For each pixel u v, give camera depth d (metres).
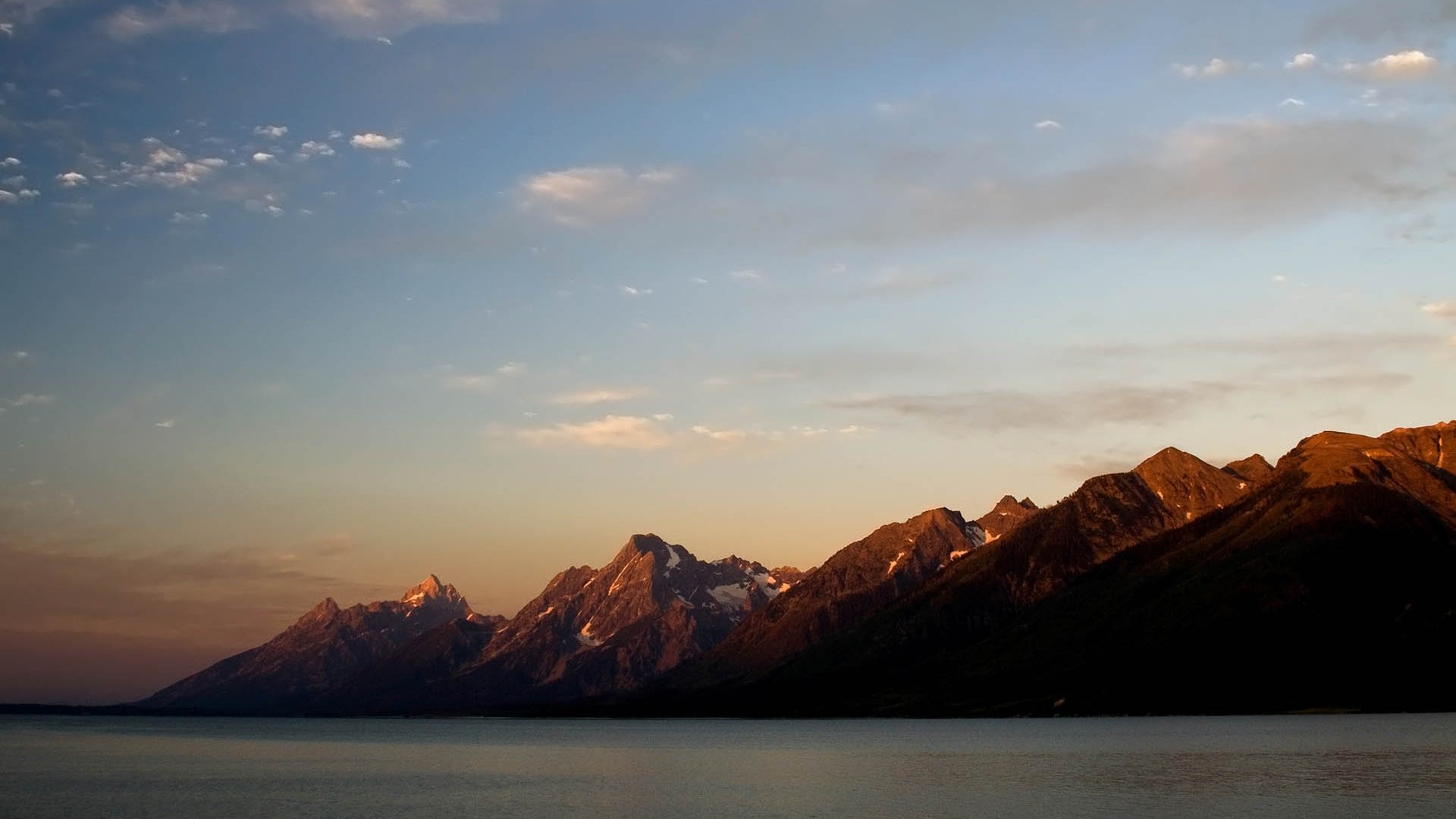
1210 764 188.62
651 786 182.25
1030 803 145.75
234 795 171.50
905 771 197.62
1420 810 130.75
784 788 174.25
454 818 142.12
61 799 164.62
